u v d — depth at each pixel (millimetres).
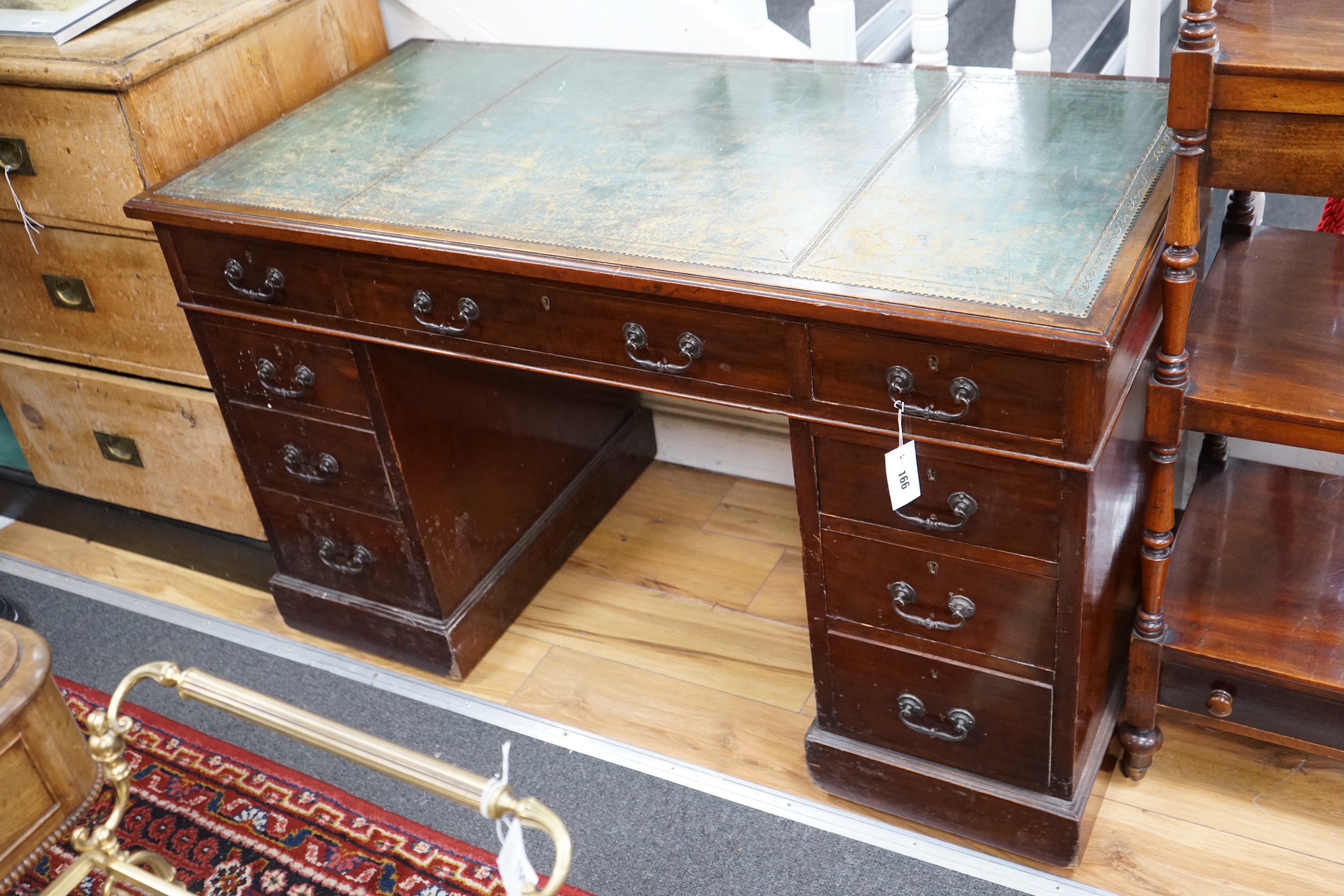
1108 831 1979
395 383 2113
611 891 1982
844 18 2205
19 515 3031
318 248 1928
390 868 2059
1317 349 1668
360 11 2441
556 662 2453
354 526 2342
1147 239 1531
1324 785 2016
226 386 2281
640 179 1873
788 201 1744
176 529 2756
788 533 2732
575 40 2482
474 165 1992
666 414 2904
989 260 1537
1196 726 2135
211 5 2221
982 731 1855
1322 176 1392
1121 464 1687
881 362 1558
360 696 2438
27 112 2152
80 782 1723
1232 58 1370
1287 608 1843
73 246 2340
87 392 2574
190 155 2162
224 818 2191
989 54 2662
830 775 2055
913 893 1916
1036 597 1666
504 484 2477
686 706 2314
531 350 1851
